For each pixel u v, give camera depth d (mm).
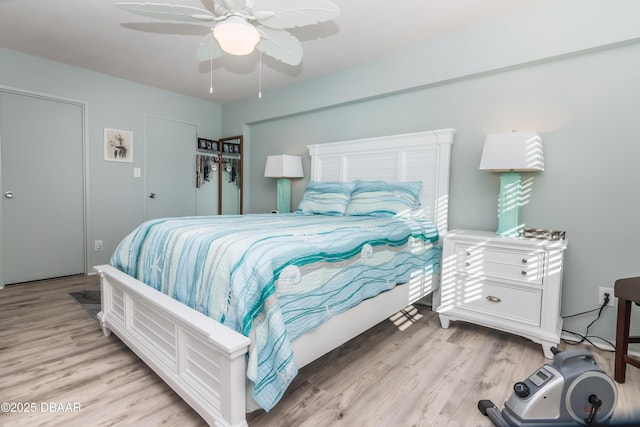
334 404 1479
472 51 2527
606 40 2004
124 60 3270
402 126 3064
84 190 3621
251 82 3801
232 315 1279
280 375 1197
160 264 1734
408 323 2455
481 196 2627
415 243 2375
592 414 1252
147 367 1784
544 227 2312
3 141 3111
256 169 4504
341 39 2730
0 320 2379
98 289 3131
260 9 1727
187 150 4465
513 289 2062
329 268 1559
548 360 1890
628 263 2031
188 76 3670
